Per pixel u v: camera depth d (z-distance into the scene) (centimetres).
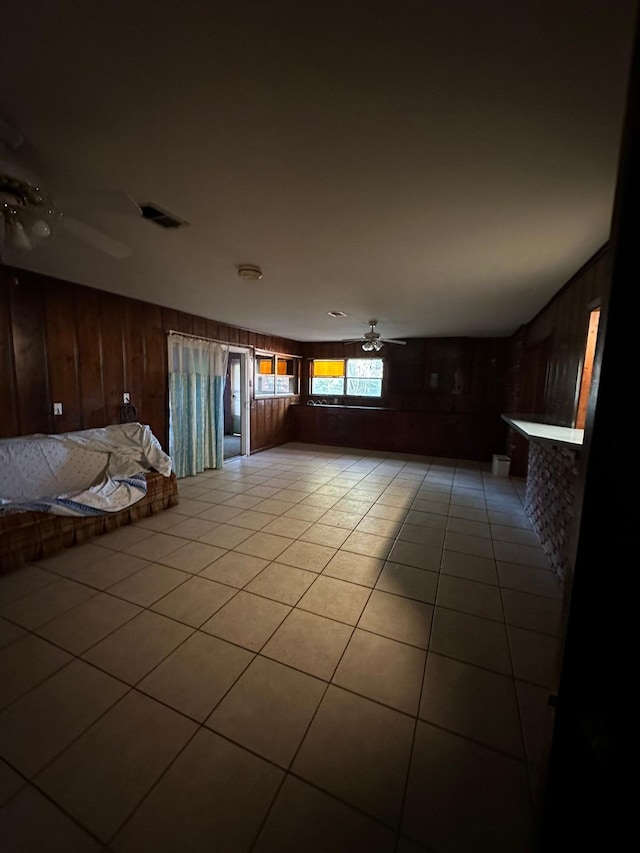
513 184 155
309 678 161
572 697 53
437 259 249
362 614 206
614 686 51
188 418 484
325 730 138
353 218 189
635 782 50
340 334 656
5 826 106
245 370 614
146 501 345
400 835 106
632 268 45
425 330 584
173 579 238
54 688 154
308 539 303
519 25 85
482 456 621
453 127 121
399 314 455
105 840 104
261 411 671
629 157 44
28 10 83
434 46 92
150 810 111
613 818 51
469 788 119
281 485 461
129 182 156
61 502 275
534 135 124
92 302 348
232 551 278
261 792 117
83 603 211
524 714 146
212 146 132
